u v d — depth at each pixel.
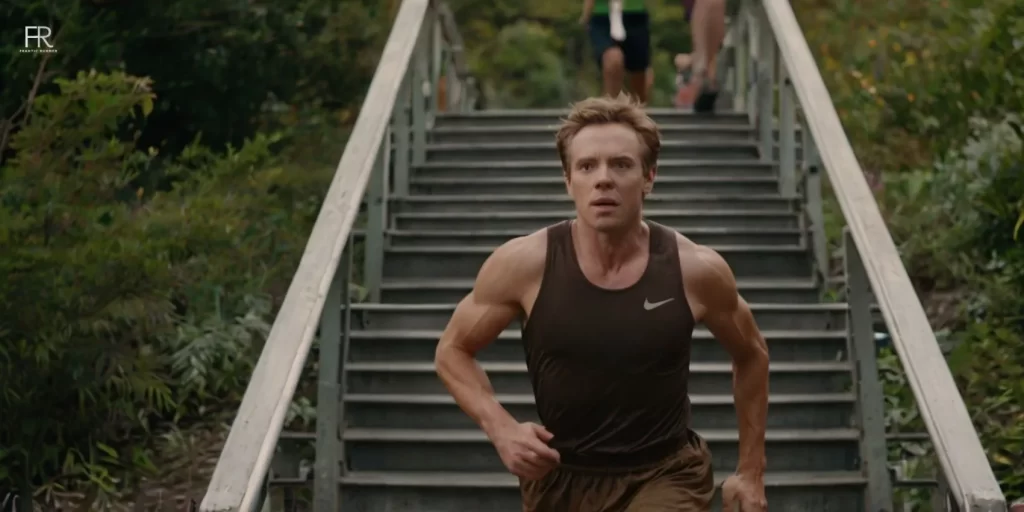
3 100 9.81
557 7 29.22
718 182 8.86
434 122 10.38
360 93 12.28
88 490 6.75
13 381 6.68
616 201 3.42
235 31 10.83
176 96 11.04
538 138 10.01
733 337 3.70
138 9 10.46
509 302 3.58
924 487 5.79
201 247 8.09
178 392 7.36
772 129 9.28
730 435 6.06
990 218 8.30
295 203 9.84
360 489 5.77
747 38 10.95
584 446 3.61
